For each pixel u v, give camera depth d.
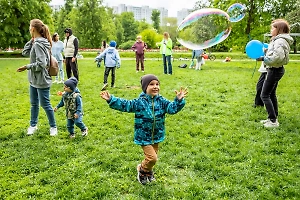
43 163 4.41
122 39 61.97
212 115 6.77
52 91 9.16
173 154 4.74
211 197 3.60
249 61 21.62
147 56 26.34
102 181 3.96
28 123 6.20
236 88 9.78
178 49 37.44
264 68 6.80
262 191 3.69
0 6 28.30
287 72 14.11
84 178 4.02
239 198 3.58
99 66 16.27
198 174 4.14
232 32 23.66
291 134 5.51
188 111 6.99
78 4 43.12
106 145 5.11
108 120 6.34
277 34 5.59
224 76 12.51
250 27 23.22
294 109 7.14
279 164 4.35
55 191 3.74
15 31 29.31
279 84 10.53
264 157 4.57
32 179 4.01
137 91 9.33
